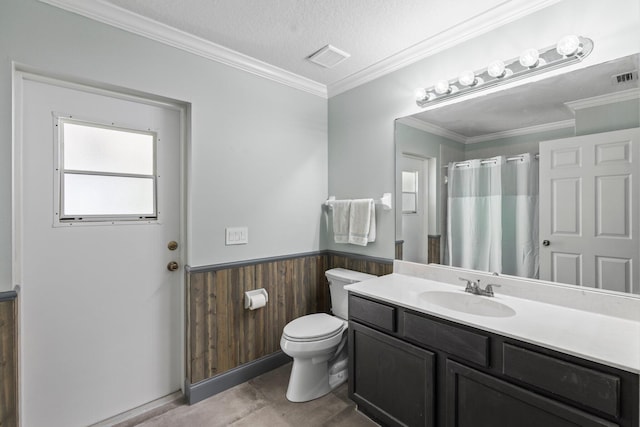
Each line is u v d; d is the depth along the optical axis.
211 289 2.10
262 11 1.69
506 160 1.71
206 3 1.63
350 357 1.87
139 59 1.79
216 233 2.13
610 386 0.98
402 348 1.57
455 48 1.91
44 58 1.51
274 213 2.45
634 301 1.31
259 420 1.83
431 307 1.50
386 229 2.32
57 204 1.64
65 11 1.56
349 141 2.61
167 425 1.78
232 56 2.14
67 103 1.66
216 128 2.11
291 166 2.56
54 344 1.65
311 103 2.69
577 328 1.23
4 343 1.43
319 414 1.88
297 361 2.05
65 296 1.68
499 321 1.31
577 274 1.48
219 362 2.13
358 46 2.06
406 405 1.56
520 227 1.66
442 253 1.98
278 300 2.47
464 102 1.88
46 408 1.63
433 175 2.03
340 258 2.67
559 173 1.53
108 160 1.81
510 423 1.20
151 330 1.97
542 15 1.56
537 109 1.60
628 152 1.34
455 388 1.37
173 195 2.05
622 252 1.36
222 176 2.15
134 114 1.88
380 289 1.82
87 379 1.75
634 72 1.33
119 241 1.85
